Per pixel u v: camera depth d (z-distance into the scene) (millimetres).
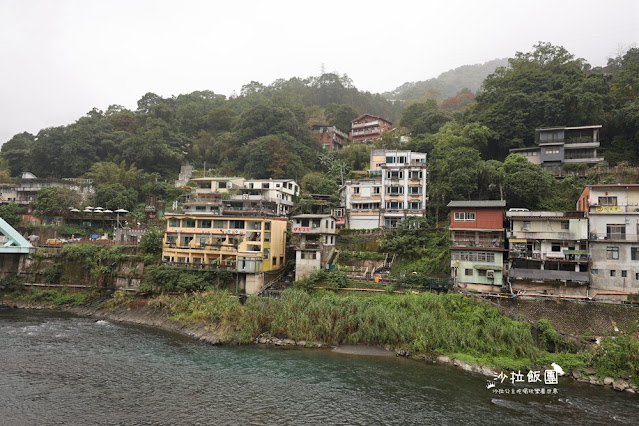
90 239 60219
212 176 82375
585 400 26109
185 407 24641
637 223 37469
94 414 23703
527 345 31781
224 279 46875
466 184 51781
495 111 64625
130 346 36125
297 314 37844
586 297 36031
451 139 63562
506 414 24203
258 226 48531
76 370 30328
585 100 58281
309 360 32844
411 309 36625
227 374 29844
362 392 27078
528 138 63406
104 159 88625
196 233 51031
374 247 51031
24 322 43844
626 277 37156
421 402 25688
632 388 27516
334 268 46625
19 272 54281
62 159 82812
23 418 23109
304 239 49344
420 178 57094
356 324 36562
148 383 28094
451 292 39844
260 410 24375
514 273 39375
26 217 67938
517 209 44406
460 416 23938
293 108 102750
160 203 71500
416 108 97562
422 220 50781
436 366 31781
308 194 68938
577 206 47250
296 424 22828
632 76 65375
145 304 46688
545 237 40156
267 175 79062
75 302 50500
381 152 70188
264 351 34969
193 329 40125
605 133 61312
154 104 110188
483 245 42656
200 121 103500
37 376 29109
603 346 30312
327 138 100438
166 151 85188
